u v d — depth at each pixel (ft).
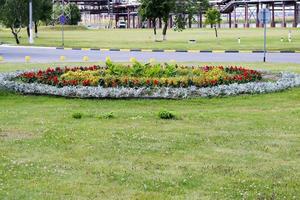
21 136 36.32
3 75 63.72
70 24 326.65
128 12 355.36
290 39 161.27
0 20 180.45
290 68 79.15
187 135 36.52
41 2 174.50
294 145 33.73
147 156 31.12
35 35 214.90
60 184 26.05
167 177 27.14
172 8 179.73
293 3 272.92
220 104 50.39
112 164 29.48
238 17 313.12
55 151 32.24
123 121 41.39
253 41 159.53
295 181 26.48
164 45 147.13
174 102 51.01
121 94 52.42
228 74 61.41
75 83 55.83
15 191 24.99
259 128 38.93
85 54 120.26
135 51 128.67
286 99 52.34
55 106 49.85
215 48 133.08
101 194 24.79
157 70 59.26
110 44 155.02
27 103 51.98
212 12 181.16
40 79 58.39
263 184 26.04
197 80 55.42
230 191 25.09
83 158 30.71
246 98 52.65
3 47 149.59
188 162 29.86
